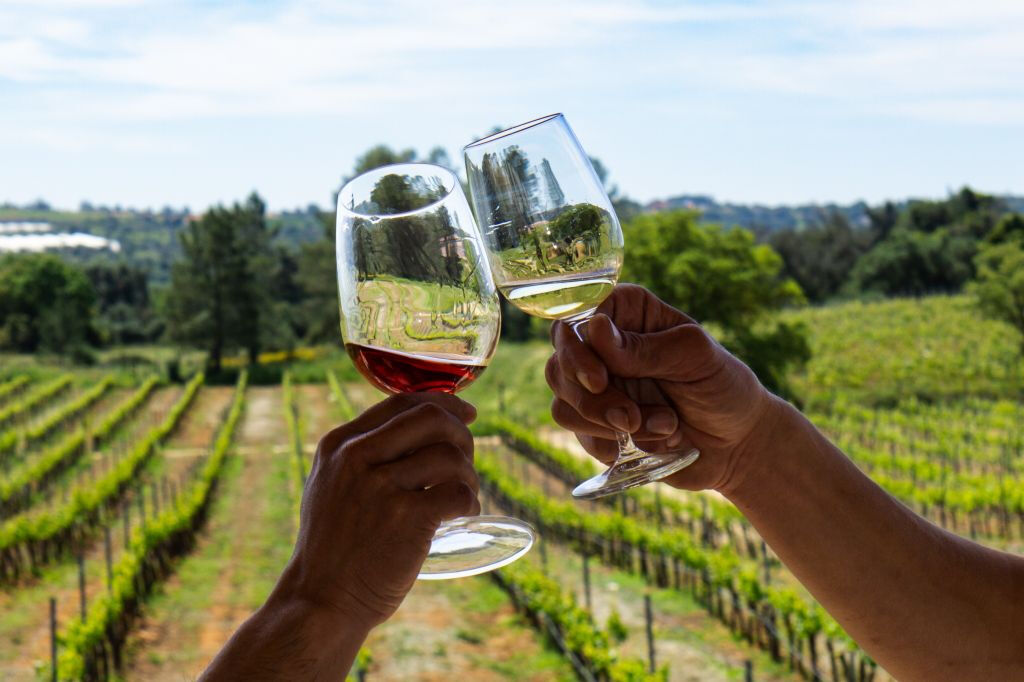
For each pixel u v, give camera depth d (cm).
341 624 100
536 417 3919
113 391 5466
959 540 156
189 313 7038
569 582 1652
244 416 4541
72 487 2875
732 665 1220
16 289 8819
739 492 152
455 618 1411
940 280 7612
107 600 1349
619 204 7906
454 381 126
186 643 1408
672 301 4231
